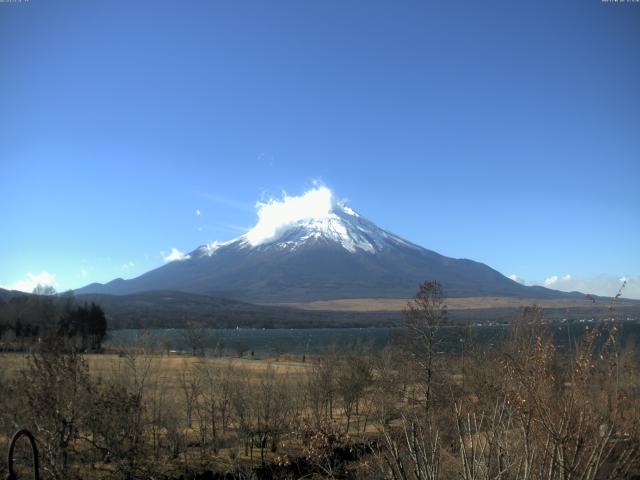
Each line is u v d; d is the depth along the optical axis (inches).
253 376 1556.3
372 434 1003.3
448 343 1173.7
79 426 821.9
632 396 335.0
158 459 1047.6
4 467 745.6
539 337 345.7
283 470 955.3
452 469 377.1
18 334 2960.1
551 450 312.5
